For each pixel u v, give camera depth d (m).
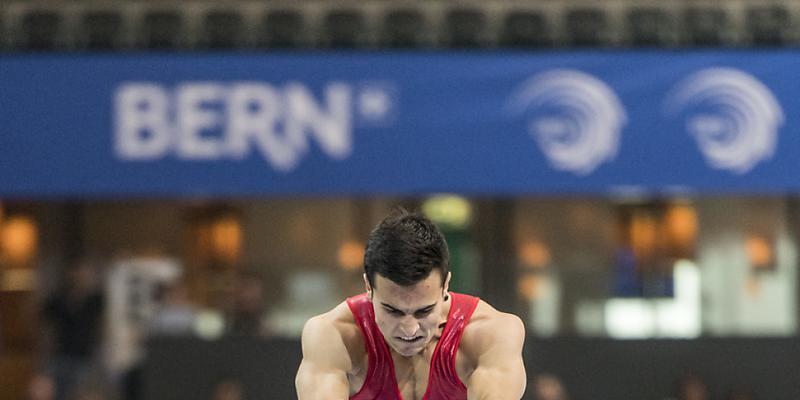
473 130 28.44
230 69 28.42
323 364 9.77
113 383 29.08
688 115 28.55
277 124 28.36
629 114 28.47
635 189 28.30
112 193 28.11
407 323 8.86
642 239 30.97
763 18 29.88
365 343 9.90
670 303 30.84
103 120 28.28
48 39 29.59
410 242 8.71
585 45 29.62
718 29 29.81
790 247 31.12
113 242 30.66
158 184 28.11
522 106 28.50
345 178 28.27
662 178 28.33
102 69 28.42
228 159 28.20
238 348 28.16
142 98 28.34
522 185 28.28
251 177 28.20
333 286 30.81
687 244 31.00
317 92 28.42
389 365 9.89
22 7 29.77
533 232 30.97
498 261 30.88
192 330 30.12
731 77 28.67
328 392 9.54
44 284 30.39
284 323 30.61
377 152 28.34
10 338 29.95
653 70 28.62
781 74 28.77
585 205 31.02
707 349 28.41
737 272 31.02
